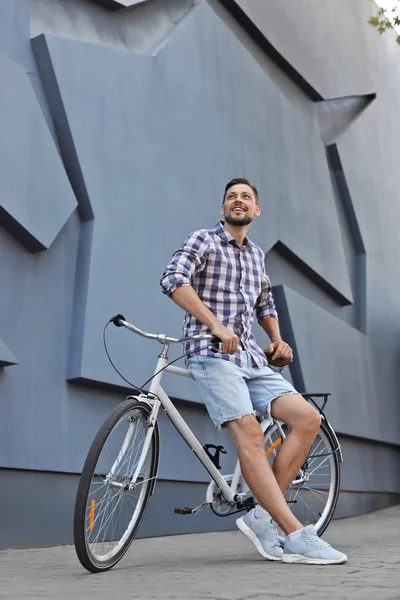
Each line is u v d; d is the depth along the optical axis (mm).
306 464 3596
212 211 5398
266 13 6551
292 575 2475
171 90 5184
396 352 8070
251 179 5938
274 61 6828
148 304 4609
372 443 7254
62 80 4285
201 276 3178
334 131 7695
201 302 2980
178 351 4754
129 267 4516
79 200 4340
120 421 2771
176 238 4969
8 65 3932
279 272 6312
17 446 3688
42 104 4254
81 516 2568
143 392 3006
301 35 7078
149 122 4914
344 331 6945
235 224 3227
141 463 2877
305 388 6000
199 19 5641
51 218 4020
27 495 3727
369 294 7652
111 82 4648
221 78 5801
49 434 3893
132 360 4402
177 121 5184
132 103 4789
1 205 3727
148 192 4785
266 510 2971
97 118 4488
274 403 3189
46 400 3916
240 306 3172
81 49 4461
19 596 2084
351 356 6992
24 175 3898
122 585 2303
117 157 4586
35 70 4262
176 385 4648
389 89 8883
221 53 5852
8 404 3689
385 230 8266
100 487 2682
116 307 4363
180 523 4605
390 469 7578
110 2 4820
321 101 7527
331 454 3736
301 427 3133
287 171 6508
